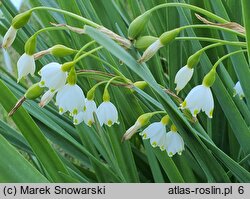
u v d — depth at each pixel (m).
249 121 0.67
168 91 0.60
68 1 0.66
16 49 0.75
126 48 0.56
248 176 0.61
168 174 0.63
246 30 0.53
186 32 0.71
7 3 0.77
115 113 0.61
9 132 0.73
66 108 0.57
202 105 0.57
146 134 0.62
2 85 0.60
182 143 0.62
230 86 0.68
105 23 0.72
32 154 0.74
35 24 0.89
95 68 0.67
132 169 0.67
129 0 0.75
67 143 0.74
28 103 0.73
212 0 0.65
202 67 0.68
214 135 0.72
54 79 0.57
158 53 0.79
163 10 0.74
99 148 0.70
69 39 0.76
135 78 0.72
